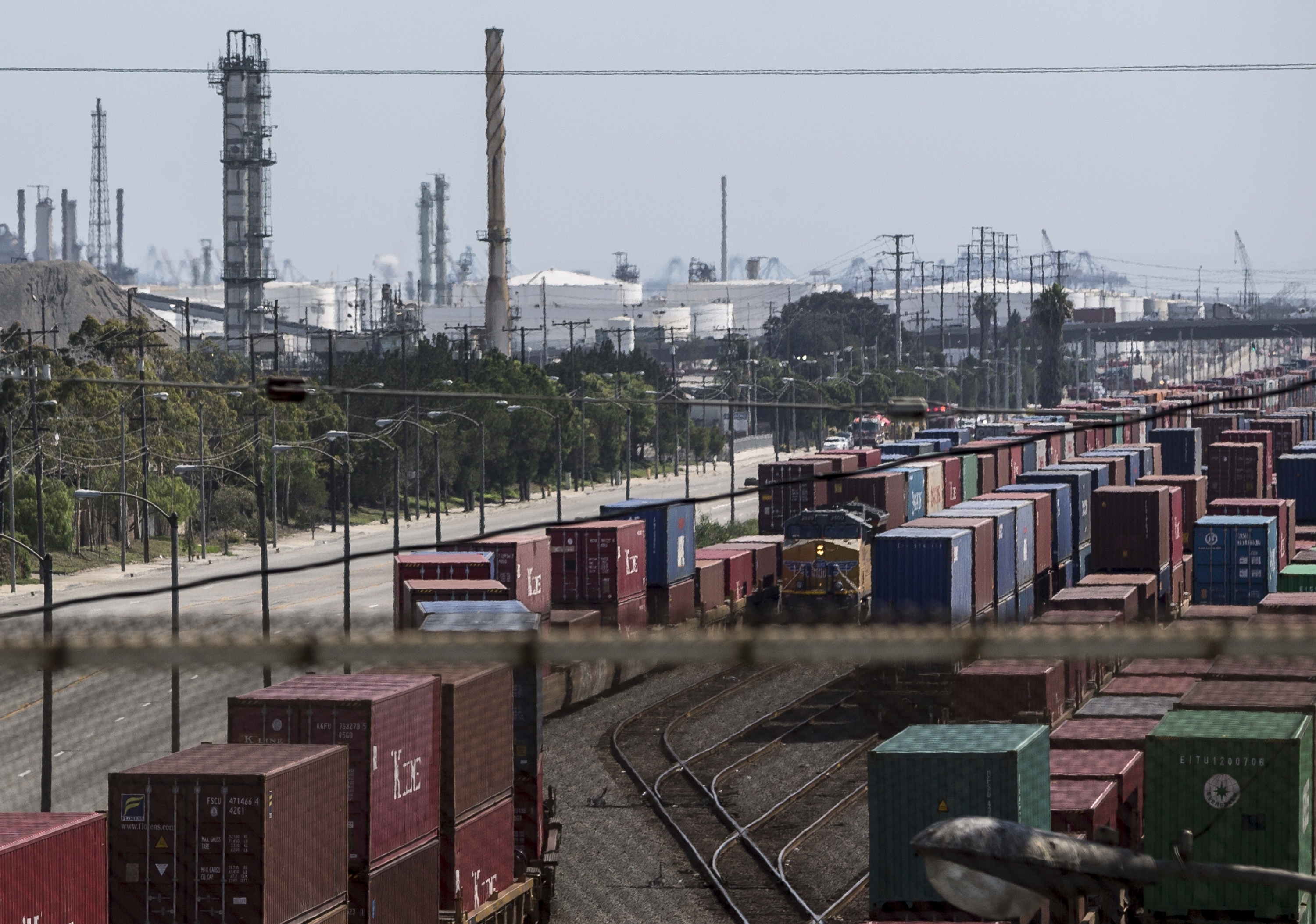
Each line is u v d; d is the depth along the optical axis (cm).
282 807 8512
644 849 14362
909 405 7038
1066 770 10781
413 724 10031
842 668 16050
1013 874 2286
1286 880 2323
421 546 6550
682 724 17800
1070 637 2042
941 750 9538
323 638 2062
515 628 11362
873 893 9581
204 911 8362
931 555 19212
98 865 8162
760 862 13938
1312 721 9738
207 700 9825
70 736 10738
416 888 10025
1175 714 9762
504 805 11331
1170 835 9138
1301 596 15662
